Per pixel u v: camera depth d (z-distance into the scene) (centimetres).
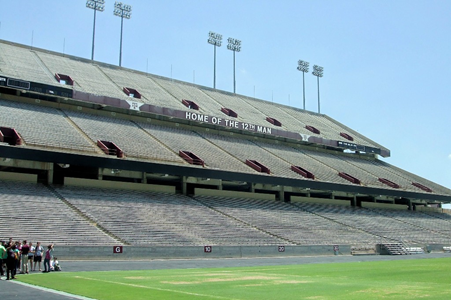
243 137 6131
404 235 5094
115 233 3200
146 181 4550
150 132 5003
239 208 4481
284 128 6462
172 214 3828
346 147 6888
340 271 2378
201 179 4631
